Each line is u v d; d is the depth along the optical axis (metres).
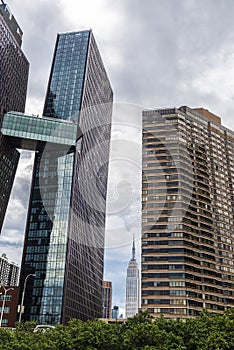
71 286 147.88
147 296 129.00
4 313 141.25
